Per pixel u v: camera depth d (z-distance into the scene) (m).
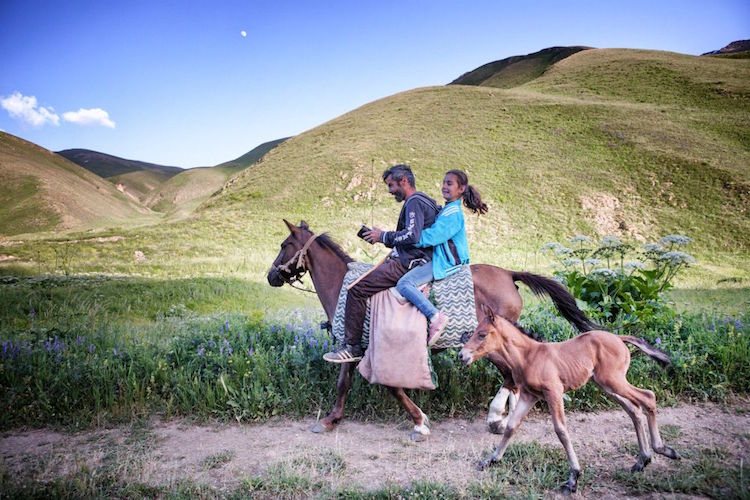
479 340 4.46
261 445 5.20
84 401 6.07
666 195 40.78
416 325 5.08
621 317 7.85
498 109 57.53
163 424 5.79
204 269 24.75
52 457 4.92
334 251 5.97
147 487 4.24
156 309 13.77
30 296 13.07
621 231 37.34
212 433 5.54
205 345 7.17
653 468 4.44
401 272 5.30
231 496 4.06
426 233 5.18
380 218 38.34
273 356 6.71
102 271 24.12
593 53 86.06
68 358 6.67
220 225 37.94
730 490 3.98
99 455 4.96
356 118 61.94
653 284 8.31
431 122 55.81
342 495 4.07
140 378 6.48
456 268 5.34
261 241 34.16
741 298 16.83
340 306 5.45
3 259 28.56
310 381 6.30
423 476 4.41
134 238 34.62
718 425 5.46
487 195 41.47
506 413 6.04
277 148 60.41
